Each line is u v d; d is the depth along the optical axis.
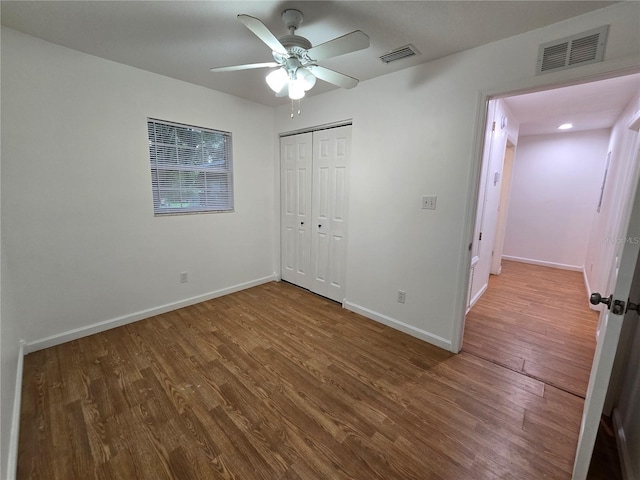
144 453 1.42
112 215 2.50
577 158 4.74
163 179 2.79
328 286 3.38
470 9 1.57
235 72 2.54
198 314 2.93
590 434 1.19
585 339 2.56
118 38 1.98
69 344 2.33
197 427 1.57
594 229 4.21
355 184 2.86
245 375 2.00
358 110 2.72
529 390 1.90
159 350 2.28
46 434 1.51
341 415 1.67
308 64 1.72
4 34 1.88
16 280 2.08
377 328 2.71
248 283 3.71
